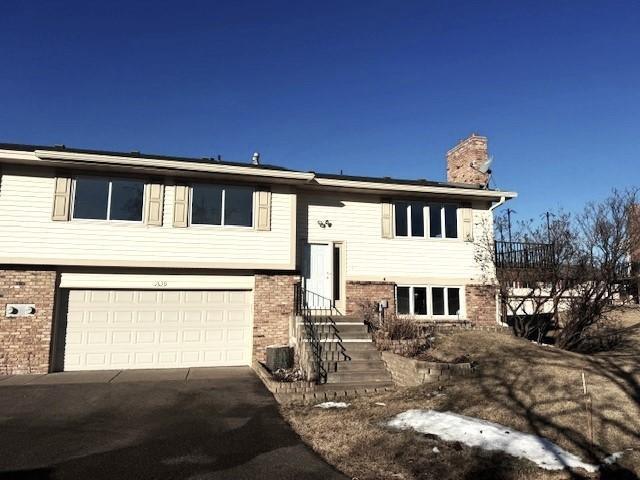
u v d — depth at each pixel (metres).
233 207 14.35
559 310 15.34
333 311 15.34
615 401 7.90
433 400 8.62
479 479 5.56
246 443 7.14
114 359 13.12
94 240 13.13
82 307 13.07
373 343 12.15
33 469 6.10
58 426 7.92
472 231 17.00
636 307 17.17
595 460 6.00
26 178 12.88
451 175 20.31
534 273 15.35
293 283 14.53
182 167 13.40
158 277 13.64
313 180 14.95
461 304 16.48
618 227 13.97
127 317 13.34
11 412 8.70
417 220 16.62
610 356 11.75
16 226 12.65
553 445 6.41
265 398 9.83
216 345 13.89
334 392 9.73
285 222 14.67
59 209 12.95
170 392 10.33
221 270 14.12
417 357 11.51
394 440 6.83
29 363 12.35
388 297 15.84
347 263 15.72
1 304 12.35
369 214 16.19
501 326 15.74
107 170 13.33
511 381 9.09
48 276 12.74
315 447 6.91
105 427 7.89
